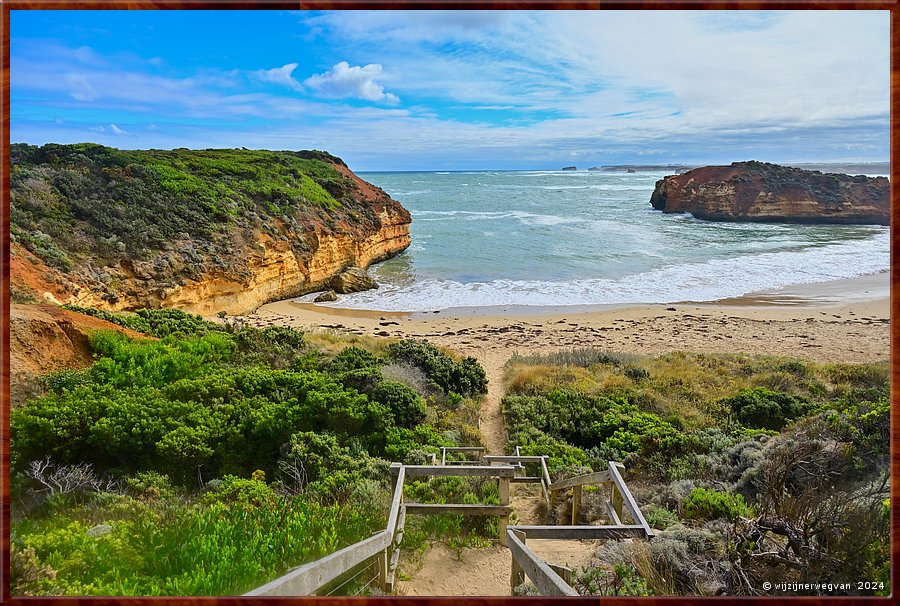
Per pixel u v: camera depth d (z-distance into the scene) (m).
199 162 28.84
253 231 24.64
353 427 7.23
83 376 7.80
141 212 21.53
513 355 16.33
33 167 20.69
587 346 17.94
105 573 3.12
